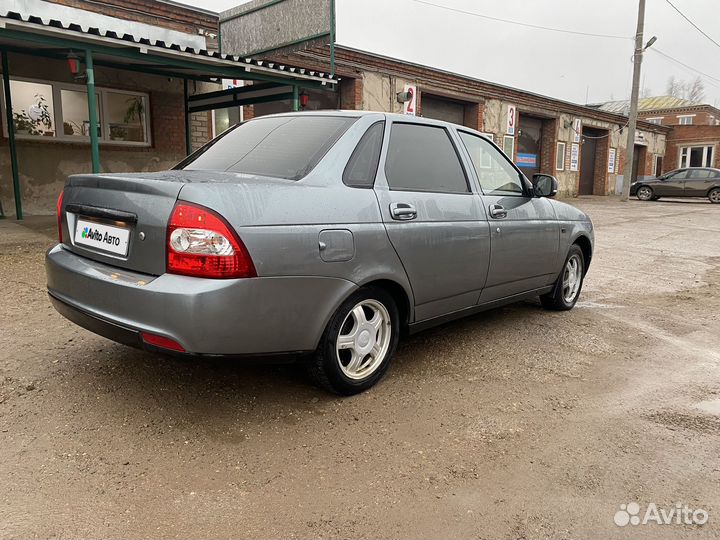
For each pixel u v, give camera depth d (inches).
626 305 216.2
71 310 110.7
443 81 688.4
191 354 94.7
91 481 88.9
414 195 130.0
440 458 99.7
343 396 122.6
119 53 291.4
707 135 1307.8
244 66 334.0
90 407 113.2
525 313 199.6
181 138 453.4
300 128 129.8
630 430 111.7
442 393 127.2
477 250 146.1
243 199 97.7
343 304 114.7
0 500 83.3
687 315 202.5
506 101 799.1
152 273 99.2
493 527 81.4
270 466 95.1
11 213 377.1
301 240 102.9
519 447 104.1
